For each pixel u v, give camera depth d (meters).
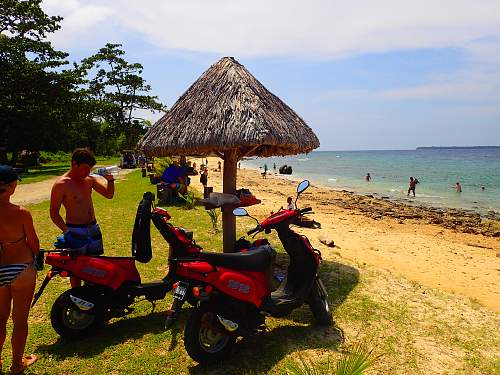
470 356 4.46
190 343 3.87
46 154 49.81
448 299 6.08
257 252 4.36
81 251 4.46
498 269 8.96
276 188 30.66
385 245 10.52
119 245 8.23
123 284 4.52
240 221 11.39
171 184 13.35
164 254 7.59
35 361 4.02
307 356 4.24
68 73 36.41
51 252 4.32
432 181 42.69
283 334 4.73
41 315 5.07
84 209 4.71
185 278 4.04
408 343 4.65
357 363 3.20
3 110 34.03
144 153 6.65
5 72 33.19
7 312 3.78
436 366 4.22
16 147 35.66
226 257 4.22
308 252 4.91
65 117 38.78
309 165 80.25
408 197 29.45
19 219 3.64
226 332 3.96
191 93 6.82
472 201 27.38
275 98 7.11
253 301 4.19
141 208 4.52
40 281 6.35
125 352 4.23
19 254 3.70
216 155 6.81
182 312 5.19
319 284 5.14
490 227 16.84
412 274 8.07
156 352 4.27
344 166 75.62
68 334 4.37
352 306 5.57
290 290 4.93
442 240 13.13
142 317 5.05
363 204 22.64
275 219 4.77
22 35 34.62
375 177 48.28
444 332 4.97
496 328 5.17
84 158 4.57
